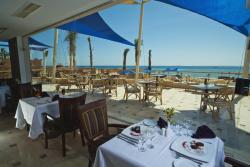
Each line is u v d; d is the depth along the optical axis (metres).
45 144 2.39
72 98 2.31
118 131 2.04
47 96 3.28
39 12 3.26
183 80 8.84
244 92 5.55
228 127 3.12
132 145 1.23
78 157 2.16
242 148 2.31
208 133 1.39
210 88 4.14
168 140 1.33
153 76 8.88
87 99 5.54
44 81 10.18
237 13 3.41
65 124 2.26
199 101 5.23
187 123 1.76
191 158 1.08
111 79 6.43
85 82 7.57
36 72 13.39
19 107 2.95
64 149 2.18
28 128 2.94
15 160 2.08
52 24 4.19
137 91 5.31
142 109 4.32
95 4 2.91
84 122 1.66
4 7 2.95
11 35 5.72
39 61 14.70
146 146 1.22
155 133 1.45
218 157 1.30
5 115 3.87
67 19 3.70
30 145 2.46
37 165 1.98
